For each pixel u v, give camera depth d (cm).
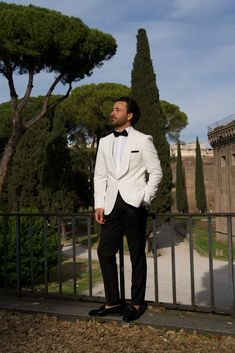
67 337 377
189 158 5528
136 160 385
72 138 3231
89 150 3209
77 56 1692
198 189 4822
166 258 1641
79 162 2362
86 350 349
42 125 2188
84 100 2967
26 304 464
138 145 384
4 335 387
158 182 383
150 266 1413
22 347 360
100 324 400
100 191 404
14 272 900
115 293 408
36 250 941
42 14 1566
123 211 388
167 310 423
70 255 1759
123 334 378
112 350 347
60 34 1585
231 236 397
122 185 387
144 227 402
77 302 464
